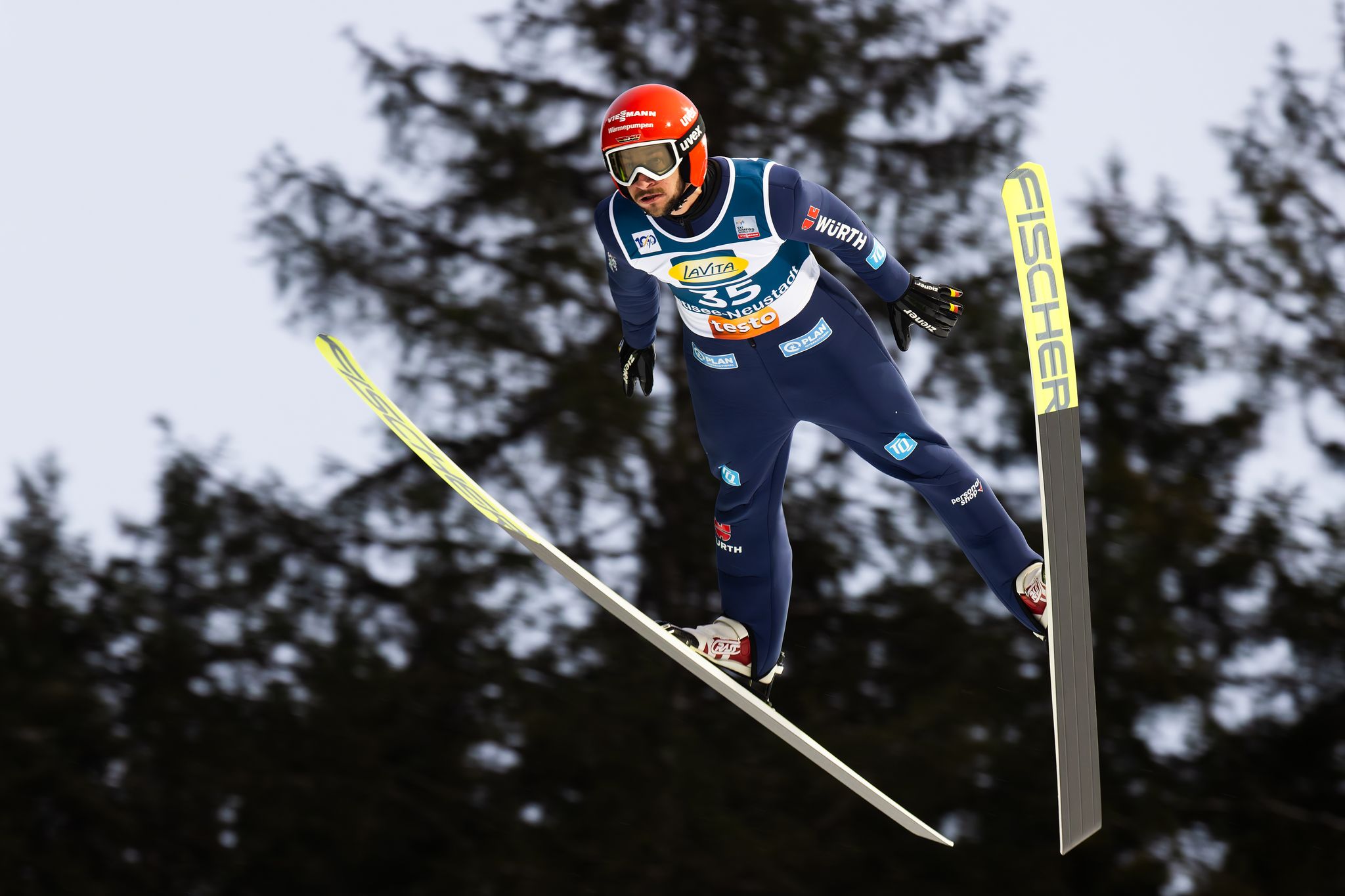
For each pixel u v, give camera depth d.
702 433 11.77
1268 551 31.42
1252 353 33.03
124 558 32.53
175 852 29.81
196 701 30.72
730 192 10.50
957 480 11.62
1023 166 10.53
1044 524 10.66
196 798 29.66
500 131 32.09
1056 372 10.78
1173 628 30.25
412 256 32.25
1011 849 28.14
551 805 28.48
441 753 29.39
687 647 11.01
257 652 31.03
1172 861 28.88
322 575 31.55
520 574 30.72
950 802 28.17
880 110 32.34
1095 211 33.69
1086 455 32.09
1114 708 30.12
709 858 27.27
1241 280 33.47
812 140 31.58
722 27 31.81
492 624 30.30
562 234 31.52
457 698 29.91
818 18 32.38
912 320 11.49
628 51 31.78
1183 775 30.28
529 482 30.38
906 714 28.95
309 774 29.55
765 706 11.15
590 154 32.06
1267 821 29.97
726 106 31.50
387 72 32.66
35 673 31.27
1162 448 32.56
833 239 10.78
